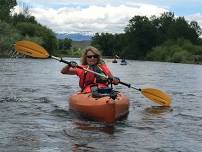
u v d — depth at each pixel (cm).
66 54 9138
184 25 10238
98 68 865
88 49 867
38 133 647
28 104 970
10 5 8250
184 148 579
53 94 1206
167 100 1010
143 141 614
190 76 2677
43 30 7588
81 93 853
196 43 10344
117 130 688
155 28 10369
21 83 1552
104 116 745
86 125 722
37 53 984
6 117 779
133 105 1002
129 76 2372
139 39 10125
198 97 1252
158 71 3369
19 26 7344
